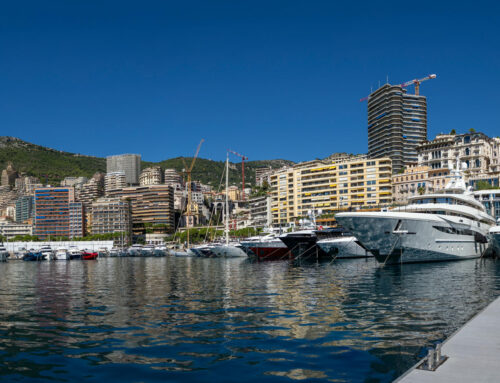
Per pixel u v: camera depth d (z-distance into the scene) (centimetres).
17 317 2459
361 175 17412
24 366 1529
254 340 1820
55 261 13238
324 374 1398
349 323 2123
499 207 8244
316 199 18350
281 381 1342
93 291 3756
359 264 6334
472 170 15525
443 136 18525
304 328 2028
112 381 1370
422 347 1688
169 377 1395
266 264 7194
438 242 5488
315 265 6462
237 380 1357
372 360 1535
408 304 2659
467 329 1534
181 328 2067
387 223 5131
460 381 1049
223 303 2816
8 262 12988
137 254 17500
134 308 2692
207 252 11994
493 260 5975
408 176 16688
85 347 1766
